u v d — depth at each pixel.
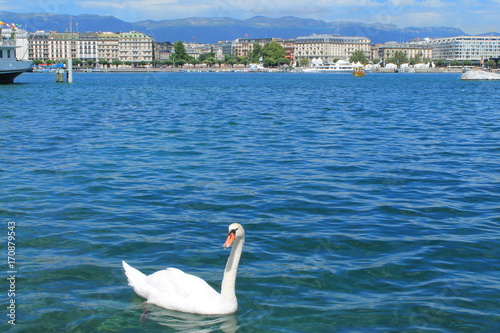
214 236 13.59
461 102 61.81
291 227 14.35
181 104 56.28
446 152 25.83
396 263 11.93
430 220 15.08
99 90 85.25
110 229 14.02
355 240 13.38
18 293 10.36
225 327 9.20
